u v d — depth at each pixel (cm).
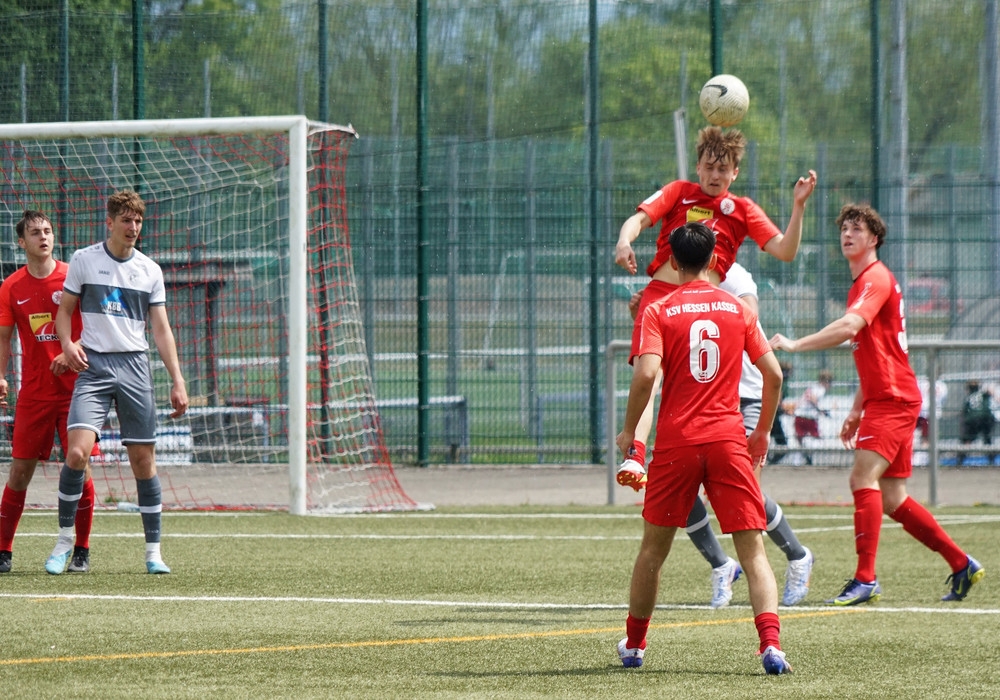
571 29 5212
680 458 1702
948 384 4903
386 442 5162
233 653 1852
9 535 2733
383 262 5175
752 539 1727
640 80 5228
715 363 1719
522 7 5225
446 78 5219
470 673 1716
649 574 1733
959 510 3947
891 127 5066
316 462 4372
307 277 4319
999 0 5088
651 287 2384
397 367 5169
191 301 4809
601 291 5112
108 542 3212
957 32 5122
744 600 2428
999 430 4828
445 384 5162
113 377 2652
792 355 5000
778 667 1688
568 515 3875
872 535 2386
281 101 5288
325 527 3550
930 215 5028
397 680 1667
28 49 5288
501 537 3366
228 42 5294
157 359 4759
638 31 5238
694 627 2106
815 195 5056
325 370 4509
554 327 5128
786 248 2325
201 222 4878
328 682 1652
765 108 5159
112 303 2645
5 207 4738
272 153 4800
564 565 2869
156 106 5259
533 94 5206
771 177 5088
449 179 5172
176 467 4700
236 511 3925
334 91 5250
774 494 4419
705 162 2344
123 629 2044
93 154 4778
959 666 1769
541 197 5131
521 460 5138
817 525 3647
